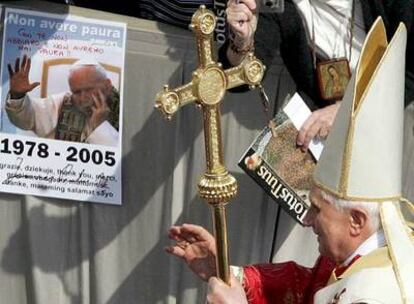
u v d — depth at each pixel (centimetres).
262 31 907
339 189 698
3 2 930
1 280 982
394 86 689
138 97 951
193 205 969
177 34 941
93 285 980
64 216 971
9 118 948
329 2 914
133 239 977
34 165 956
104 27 938
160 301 987
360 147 692
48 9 934
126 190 969
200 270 822
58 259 975
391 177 698
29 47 938
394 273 677
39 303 976
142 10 947
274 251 980
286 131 914
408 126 958
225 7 930
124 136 959
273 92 949
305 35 914
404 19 912
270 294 829
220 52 893
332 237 708
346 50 923
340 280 693
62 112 949
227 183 728
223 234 741
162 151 960
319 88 916
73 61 942
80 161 958
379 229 701
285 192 918
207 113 727
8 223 973
